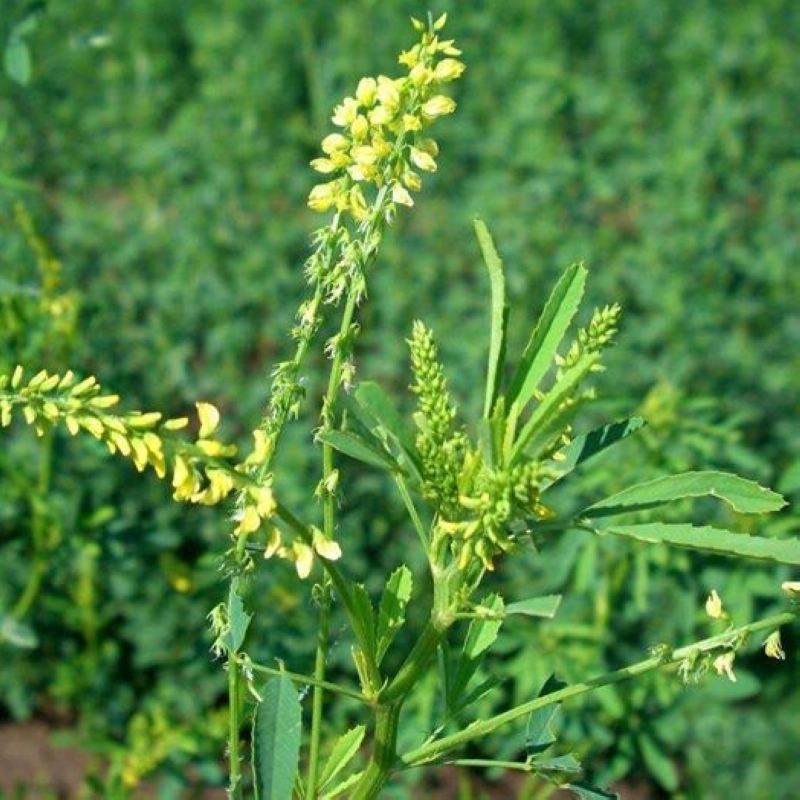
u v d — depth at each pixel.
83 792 6.11
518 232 8.95
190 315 8.31
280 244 8.93
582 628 5.15
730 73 11.71
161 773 5.50
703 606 5.54
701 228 8.99
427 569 6.59
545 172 9.62
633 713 5.03
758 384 8.20
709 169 9.98
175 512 6.41
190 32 12.58
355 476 6.75
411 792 5.94
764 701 6.17
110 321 7.70
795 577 4.91
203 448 2.19
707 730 6.00
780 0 12.50
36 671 6.65
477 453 2.29
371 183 2.66
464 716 5.18
